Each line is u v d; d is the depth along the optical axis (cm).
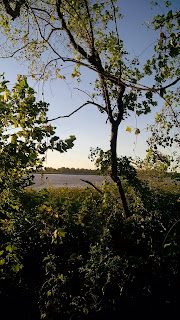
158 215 501
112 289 304
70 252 410
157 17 300
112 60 502
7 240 339
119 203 535
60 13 457
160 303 295
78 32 498
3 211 305
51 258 381
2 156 248
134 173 500
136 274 325
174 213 563
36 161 280
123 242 418
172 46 262
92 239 440
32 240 435
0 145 257
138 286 309
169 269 337
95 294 301
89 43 497
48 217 308
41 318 298
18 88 266
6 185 282
